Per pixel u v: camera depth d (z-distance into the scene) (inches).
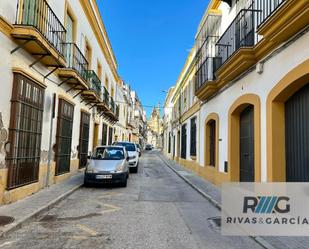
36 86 383.6
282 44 286.5
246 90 387.2
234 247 215.8
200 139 700.7
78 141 633.6
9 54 314.5
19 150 339.3
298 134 282.5
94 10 738.2
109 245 212.4
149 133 4500.5
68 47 532.1
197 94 629.0
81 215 301.1
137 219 290.4
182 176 677.3
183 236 239.3
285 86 278.1
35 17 370.0
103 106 814.5
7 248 201.6
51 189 425.7
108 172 491.2
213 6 586.6
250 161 403.2
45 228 251.9
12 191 324.8
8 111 317.1
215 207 357.7
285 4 240.4
